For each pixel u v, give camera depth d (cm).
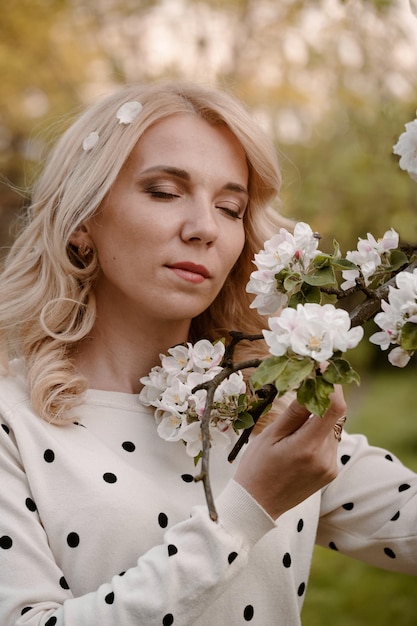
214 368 150
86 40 555
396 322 126
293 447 135
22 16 576
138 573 136
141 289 162
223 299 190
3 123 614
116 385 171
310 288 136
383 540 174
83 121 174
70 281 173
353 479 180
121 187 163
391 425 656
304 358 116
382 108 331
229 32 471
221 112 165
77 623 135
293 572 168
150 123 163
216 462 169
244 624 160
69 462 156
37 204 181
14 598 141
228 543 135
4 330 176
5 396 162
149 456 164
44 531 152
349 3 339
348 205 384
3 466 155
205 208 161
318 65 400
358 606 375
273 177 174
